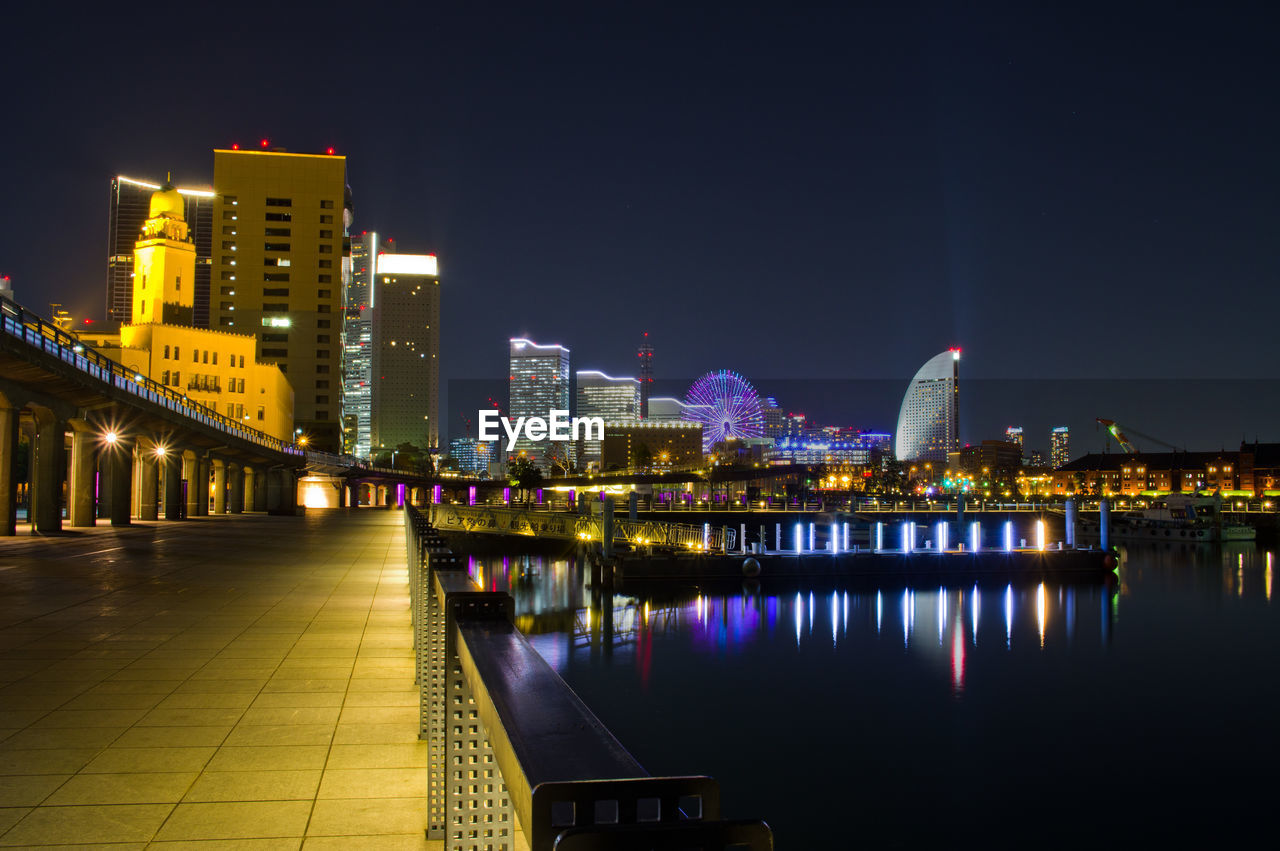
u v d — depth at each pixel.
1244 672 36.06
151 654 12.05
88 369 36.88
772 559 62.91
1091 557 69.75
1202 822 20.59
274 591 19.39
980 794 22.12
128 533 40.16
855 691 32.34
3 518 35.09
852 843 19.28
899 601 56.50
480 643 3.89
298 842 5.69
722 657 38.47
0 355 29.30
